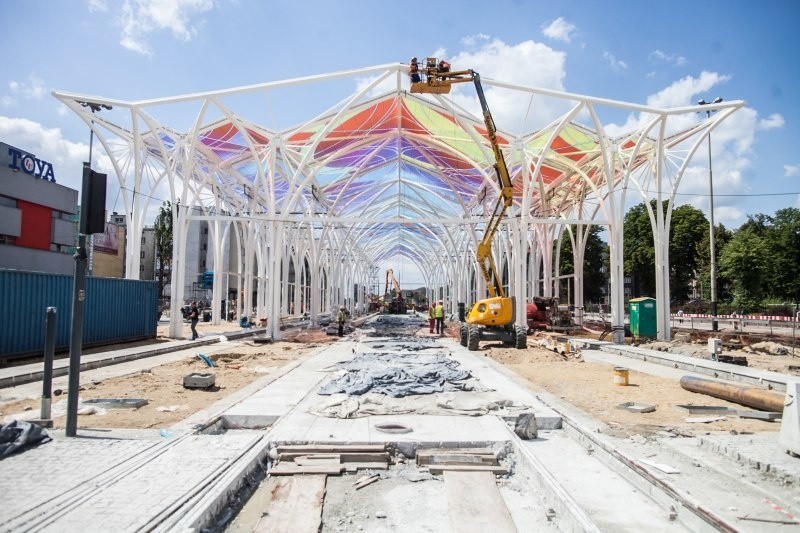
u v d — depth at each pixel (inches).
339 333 1277.1
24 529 209.8
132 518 221.3
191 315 1080.8
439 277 3181.6
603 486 284.5
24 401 461.4
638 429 386.6
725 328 1497.3
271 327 1106.1
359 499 269.7
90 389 528.4
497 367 717.9
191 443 332.5
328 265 2480.3
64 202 1322.6
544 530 236.8
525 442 370.3
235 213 1726.1
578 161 1282.0
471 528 233.8
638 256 2532.0
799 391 316.5
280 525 234.4
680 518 242.2
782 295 2110.0
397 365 685.3
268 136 1099.9
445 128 1175.0
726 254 1968.5
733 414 446.6
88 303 855.7
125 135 1062.4
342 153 1207.6
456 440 343.0
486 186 1440.7
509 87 907.4
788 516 236.1
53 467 284.2
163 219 2628.0
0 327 661.3
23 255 1188.5
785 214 2664.9
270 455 324.8
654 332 1114.1
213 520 240.1
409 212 2241.6
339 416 403.5
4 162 1136.8
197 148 1119.6
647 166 1135.0
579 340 1119.6
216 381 589.3
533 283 1739.7
